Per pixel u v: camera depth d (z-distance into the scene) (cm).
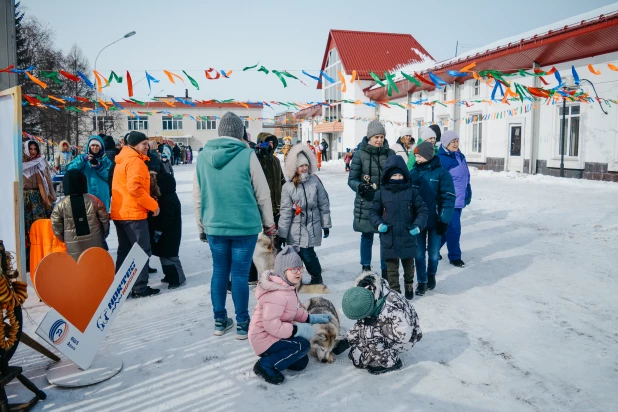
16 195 447
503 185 1456
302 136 4644
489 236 735
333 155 3819
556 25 1584
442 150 566
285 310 300
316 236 482
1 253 254
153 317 417
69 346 302
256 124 5216
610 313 405
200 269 583
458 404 269
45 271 288
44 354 324
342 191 1451
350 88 3183
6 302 246
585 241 673
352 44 3384
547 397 275
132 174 446
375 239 749
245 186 355
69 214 432
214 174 354
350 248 680
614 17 1232
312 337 319
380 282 313
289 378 306
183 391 290
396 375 305
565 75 1594
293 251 310
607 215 849
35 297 477
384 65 3250
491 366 314
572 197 1108
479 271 544
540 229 768
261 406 271
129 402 278
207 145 362
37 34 3041
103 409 271
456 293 467
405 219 425
